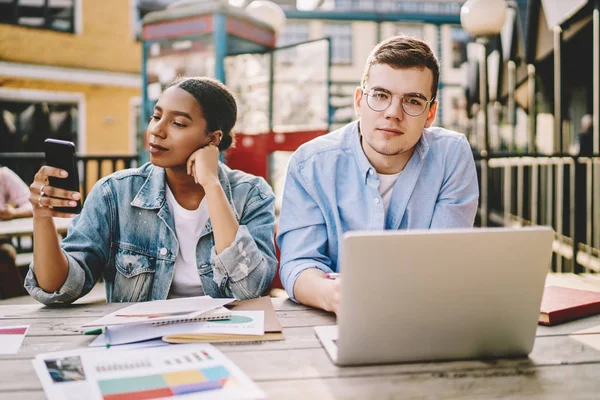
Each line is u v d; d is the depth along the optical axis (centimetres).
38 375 99
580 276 217
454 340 108
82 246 159
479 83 754
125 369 101
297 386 96
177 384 94
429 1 1738
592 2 396
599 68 391
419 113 153
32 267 149
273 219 182
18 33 1047
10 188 369
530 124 516
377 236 96
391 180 172
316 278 147
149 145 162
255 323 127
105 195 168
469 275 102
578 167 381
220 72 511
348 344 103
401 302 101
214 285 167
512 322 108
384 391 95
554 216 481
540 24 511
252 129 550
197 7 522
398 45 153
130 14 1159
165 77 543
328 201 170
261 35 558
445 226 170
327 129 518
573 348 118
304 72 534
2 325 131
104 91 1139
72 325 131
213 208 157
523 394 94
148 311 128
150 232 167
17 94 1048
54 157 137
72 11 1102
